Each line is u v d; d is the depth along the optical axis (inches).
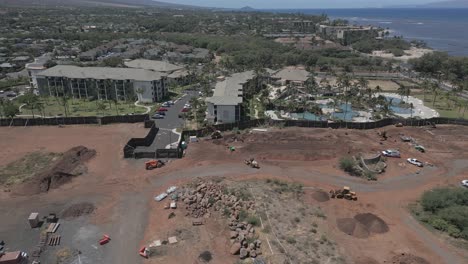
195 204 2532.0
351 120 4643.2
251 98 5615.2
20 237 2201.0
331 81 7155.5
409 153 3560.5
